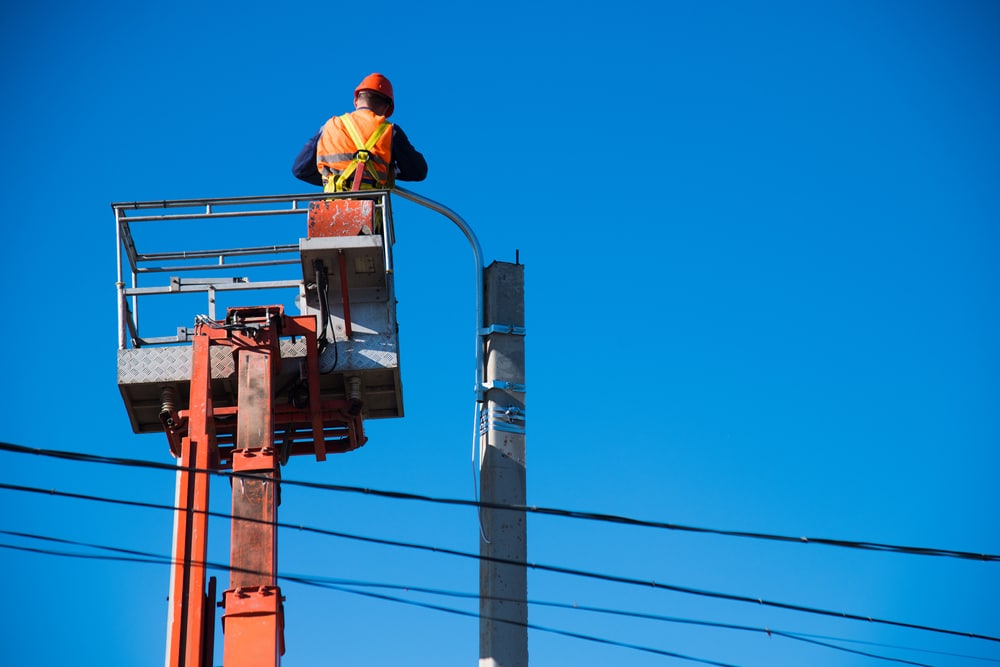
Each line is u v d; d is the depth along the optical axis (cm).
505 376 2458
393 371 2630
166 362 2581
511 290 2520
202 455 2409
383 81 2903
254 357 2497
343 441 2727
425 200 2636
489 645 2280
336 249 2559
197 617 2291
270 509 2358
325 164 2766
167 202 2652
